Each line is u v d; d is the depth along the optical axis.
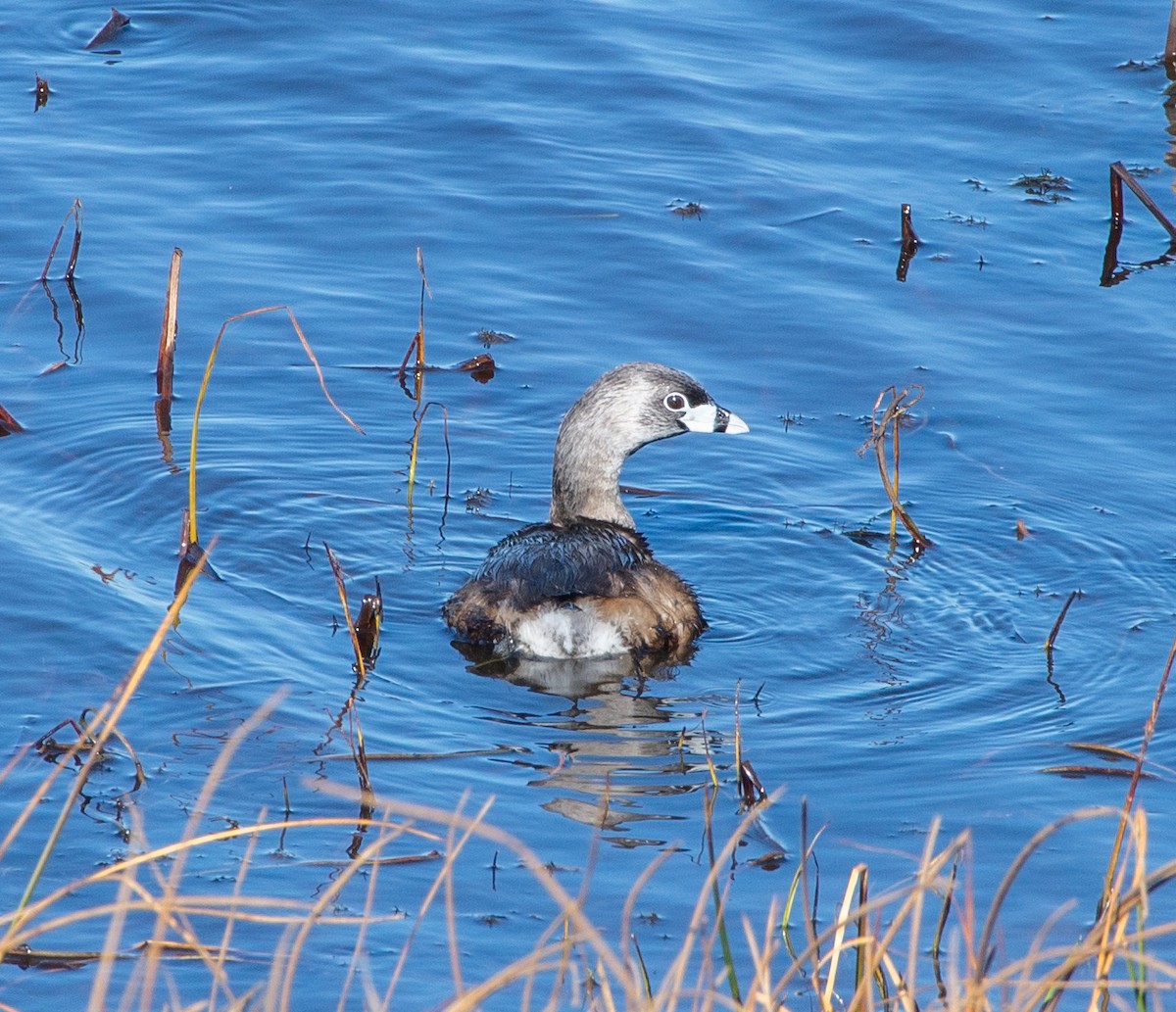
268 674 11.62
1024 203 19.41
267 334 16.67
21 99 20.84
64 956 8.43
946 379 16.30
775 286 17.72
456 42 22.83
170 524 13.92
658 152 20.27
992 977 7.66
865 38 23.23
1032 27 23.56
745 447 15.57
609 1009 7.22
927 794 10.41
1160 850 9.73
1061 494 14.77
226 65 22.03
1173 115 21.31
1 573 12.57
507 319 17.08
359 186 19.25
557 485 14.43
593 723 11.25
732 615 13.09
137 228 18.16
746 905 9.16
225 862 9.34
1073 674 12.14
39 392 15.55
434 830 9.77
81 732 10.59
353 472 14.94
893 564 13.91
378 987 8.36
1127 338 16.91
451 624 12.61
